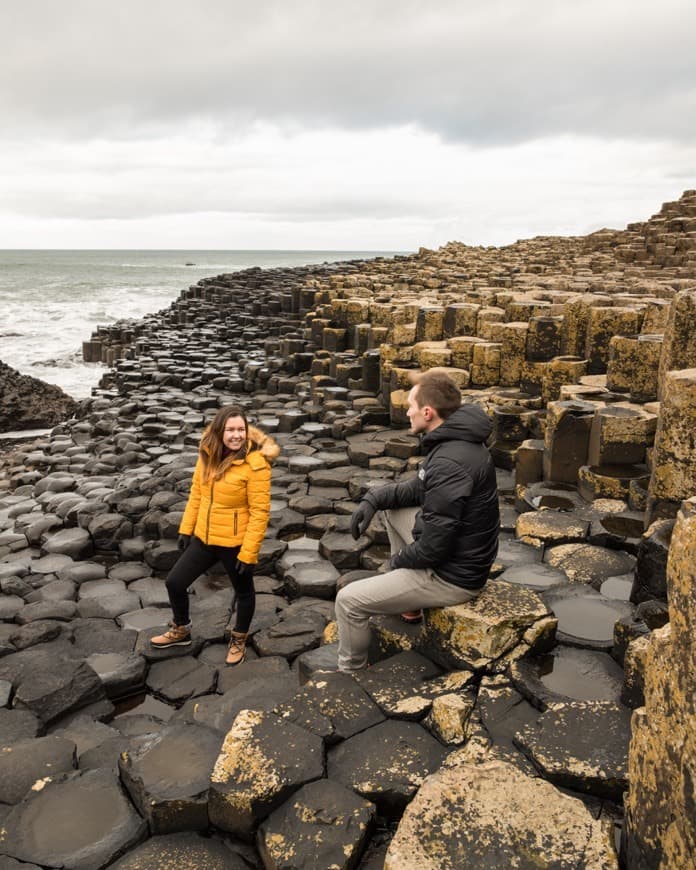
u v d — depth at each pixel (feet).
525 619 11.60
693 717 6.33
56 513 25.77
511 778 8.70
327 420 35.91
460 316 36.14
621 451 20.30
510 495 23.25
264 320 83.41
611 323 27.37
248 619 15.57
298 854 8.18
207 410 44.73
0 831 9.25
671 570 7.05
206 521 14.98
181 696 14.49
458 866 7.56
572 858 7.62
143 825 9.25
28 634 16.43
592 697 10.87
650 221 114.52
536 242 152.46
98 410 48.60
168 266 576.61
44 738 11.68
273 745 9.68
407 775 9.34
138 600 18.85
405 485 13.43
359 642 12.17
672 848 6.61
